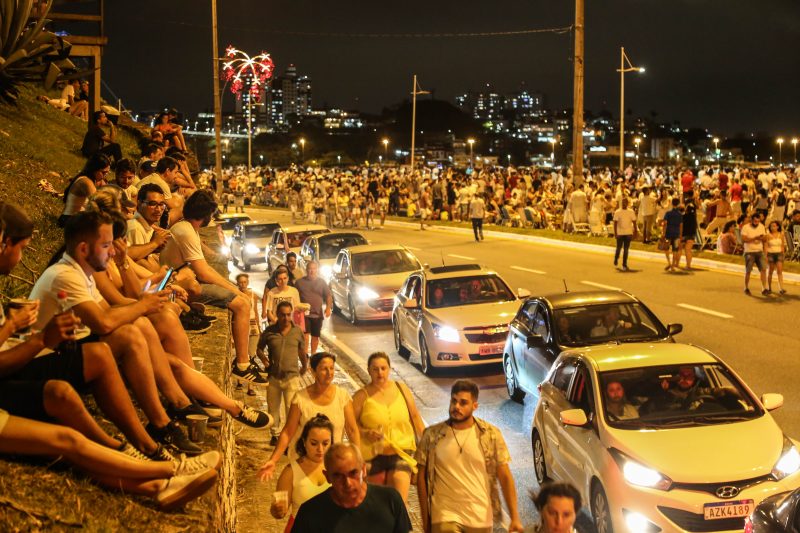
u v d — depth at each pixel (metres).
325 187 47.88
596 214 33.59
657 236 33.16
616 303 12.24
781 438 7.93
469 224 42.06
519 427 11.89
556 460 9.09
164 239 8.39
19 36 18.34
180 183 14.76
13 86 20.78
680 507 7.34
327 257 25.50
